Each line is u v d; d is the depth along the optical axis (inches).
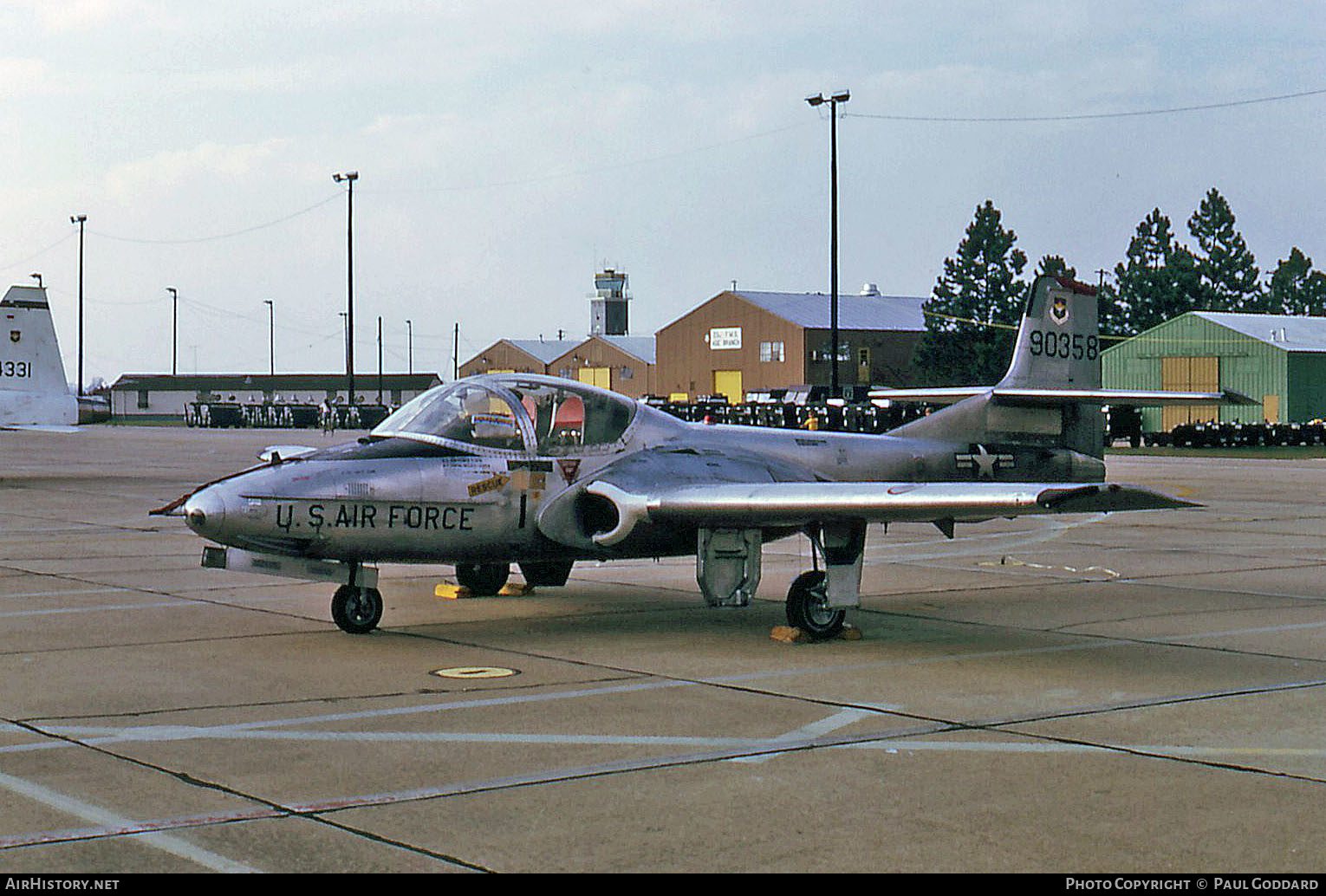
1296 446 2293.3
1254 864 237.9
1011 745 323.6
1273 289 4168.3
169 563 705.6
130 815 263.7
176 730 335.3
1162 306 3639.3
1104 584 643.5
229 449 2208.4
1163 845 248.2
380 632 494.0
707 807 271.0
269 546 454.9
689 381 3708.2
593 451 506.9
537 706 365.7
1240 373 2625.5
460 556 485.4
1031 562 740.7
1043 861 239.1
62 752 313.1
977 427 609.9
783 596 597.6
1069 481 642.2
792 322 3452.3
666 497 477.7
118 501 1140.5
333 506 455.2
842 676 412.5
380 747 319.3
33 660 431.2
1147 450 2225.6
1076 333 649.0
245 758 308.0
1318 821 262.4
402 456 472.7
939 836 252.8
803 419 2285.9
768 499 459.8
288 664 427.8
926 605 574.2
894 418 1892.2
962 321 3198.8
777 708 364.8
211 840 248.5
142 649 453.1
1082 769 301.7
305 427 3484.3
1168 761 309.0
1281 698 380.2
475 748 318.7
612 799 275.9
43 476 1488.7
